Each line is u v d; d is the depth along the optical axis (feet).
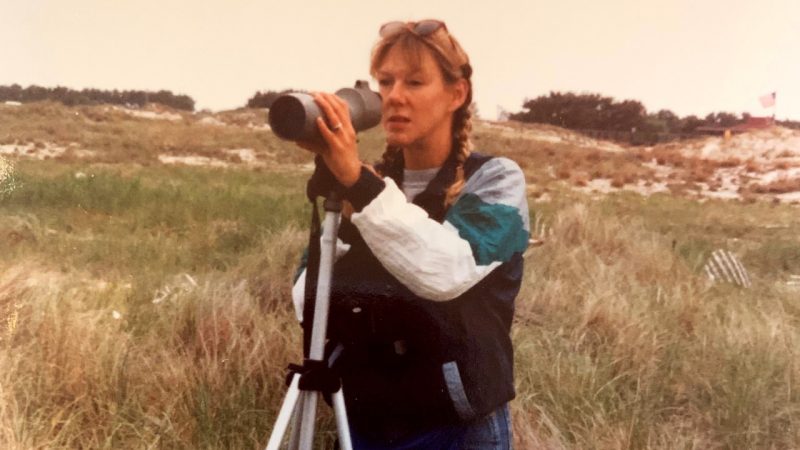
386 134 5.59
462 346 5.39
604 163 47.62
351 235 5.55
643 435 10.60
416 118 5.49
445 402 5.41
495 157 5.61
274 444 5.44
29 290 13.19
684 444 10.57
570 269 20.15
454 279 5.01
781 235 29.63
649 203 40.34
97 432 9.61
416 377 5.43
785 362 13.37
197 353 11.80
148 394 10.43
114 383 10.41
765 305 18.80
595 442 10.26
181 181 44.24
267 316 13.12
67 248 20.56
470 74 5.63
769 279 23.04
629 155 48.26
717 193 42.98
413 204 5.41
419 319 5.37
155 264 19.80
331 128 4.83
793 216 35.14
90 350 10.89
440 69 5.47
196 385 10.51
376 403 5.55
